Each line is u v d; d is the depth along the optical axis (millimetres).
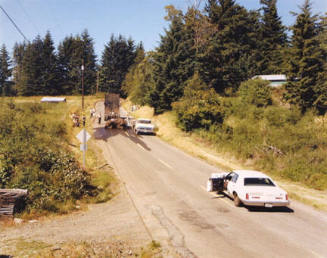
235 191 12047
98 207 12398
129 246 7973
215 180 13586
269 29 55656
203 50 50406
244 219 10406
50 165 15086
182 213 11164
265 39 54719
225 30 48656
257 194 11117
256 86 35125
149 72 64375
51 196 12406
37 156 14969
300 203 13047
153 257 7160
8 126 19766
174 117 42219
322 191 15484
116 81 110062
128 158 23156
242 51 51094
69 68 108250
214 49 46906
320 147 20594
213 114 32688
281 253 7449
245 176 12289
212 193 14461
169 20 56969
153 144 30312
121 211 11617
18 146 15344
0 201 10430
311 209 12094
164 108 47375
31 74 97750
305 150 20641
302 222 10188
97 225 9914
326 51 32156
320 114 29109
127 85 93812
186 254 7305
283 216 10883
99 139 30688
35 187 12555
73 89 106062
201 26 51469
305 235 8836
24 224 9883
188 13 55375
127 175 18109
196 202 12773
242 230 9250
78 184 14008
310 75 31094
